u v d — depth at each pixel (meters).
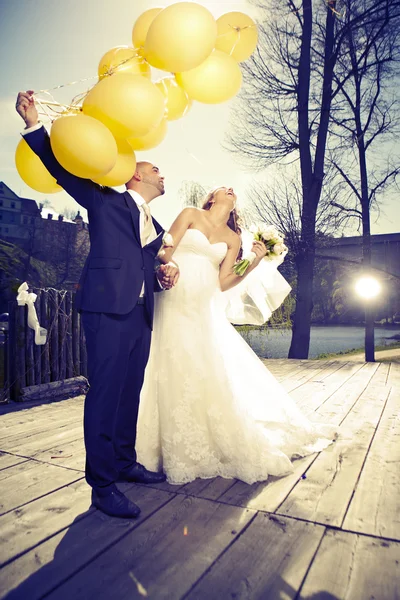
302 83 12.05
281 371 7.03
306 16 11.72
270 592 1.43
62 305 5.22
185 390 2.41
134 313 2.12
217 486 2.33
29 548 1.73
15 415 4.10
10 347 4.81
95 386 1.99
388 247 14.01
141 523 1.92
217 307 2.80
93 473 2.00
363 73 11.22
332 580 1.49
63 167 1.88
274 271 3.21
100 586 1.48
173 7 1.83
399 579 1.50
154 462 2.49
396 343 14.14
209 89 2.15
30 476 2.52
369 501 2.14
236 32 2.20
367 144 10.87
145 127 1.85
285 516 1.98
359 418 3.87
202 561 1.62
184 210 2.51
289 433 2.90
